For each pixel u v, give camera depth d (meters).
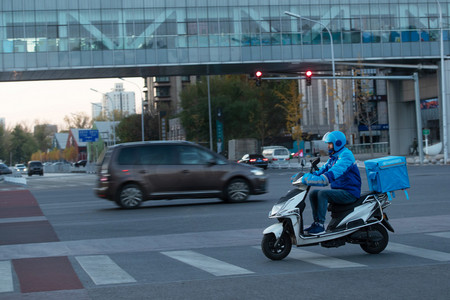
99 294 7.07
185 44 53.06
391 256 9.12
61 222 15.51
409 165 44.91
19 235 13.05
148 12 52.66
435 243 10.27
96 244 11.34
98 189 18.56
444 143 44.81
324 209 8.96
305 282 7.43
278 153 58.84
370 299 6.48
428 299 6.42
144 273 8.36
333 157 9.16
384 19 54.12
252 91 82.38
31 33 51.75
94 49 52.28
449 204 16.47
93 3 52.19
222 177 18.92
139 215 16.66
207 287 7.30
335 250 9.87
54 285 7.67
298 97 71.75
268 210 16.58
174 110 114.50
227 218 15.05
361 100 63.06
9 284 7.75
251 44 53.41
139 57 52.72
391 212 14.95
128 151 18.62
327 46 53.88
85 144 156.75
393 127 61.62
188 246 10.84
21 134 178.75
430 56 53.97
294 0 53.53
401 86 61.22
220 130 66.06
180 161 18.72
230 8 53.28
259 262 8.98
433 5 54.19
